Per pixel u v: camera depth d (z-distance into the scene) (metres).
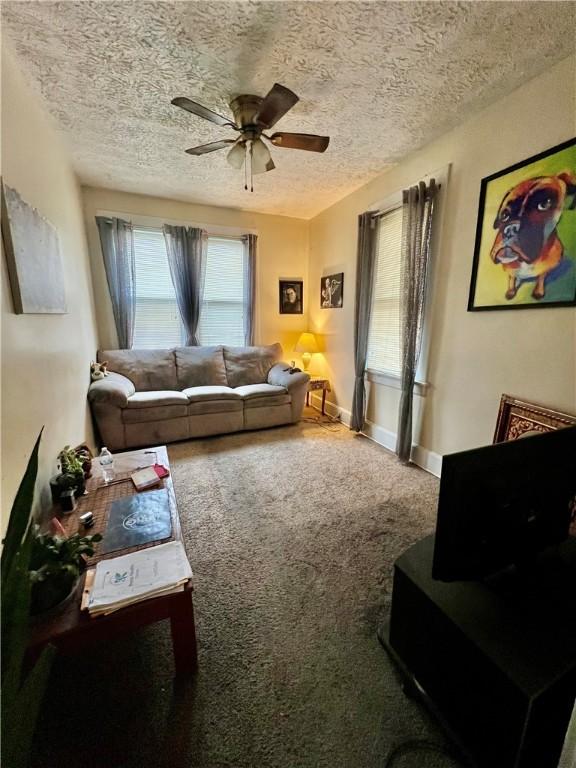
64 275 2.29
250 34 1.53
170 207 3.86
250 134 2.05
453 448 2.52
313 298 4.58
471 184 2.23
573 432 1.04
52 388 1.88
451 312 2.45
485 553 0.96
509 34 1.53
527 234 1.90
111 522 1.42
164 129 2.37
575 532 1.64
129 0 1.35
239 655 1.24
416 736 1.01
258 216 4.33
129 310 3.78
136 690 1.12
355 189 3.53
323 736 1.01
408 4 1.38
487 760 0.90
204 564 1.71
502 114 2.00
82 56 1.67
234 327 4.45
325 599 1.50
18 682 0.70
